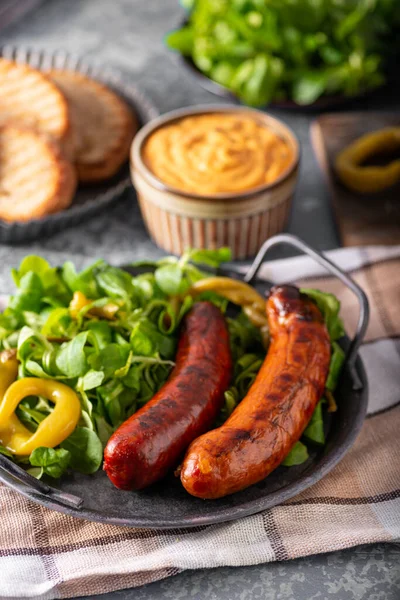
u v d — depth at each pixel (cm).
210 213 54
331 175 62
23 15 87
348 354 45
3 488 42
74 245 59
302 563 41
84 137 61
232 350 47
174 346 46
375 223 58
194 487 39
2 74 65
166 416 40
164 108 72
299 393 42
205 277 49
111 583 40
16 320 46
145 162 56
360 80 68
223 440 39
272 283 50
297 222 61
